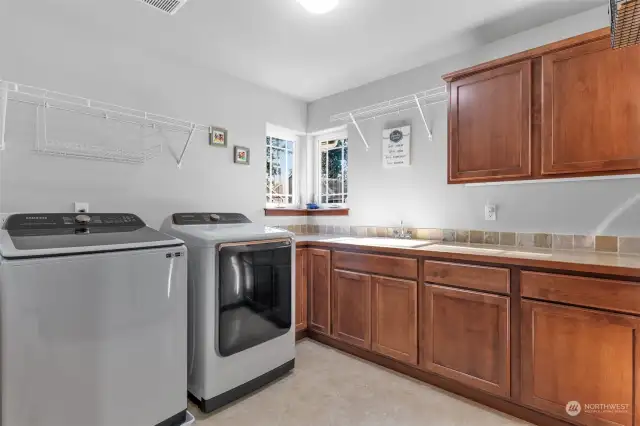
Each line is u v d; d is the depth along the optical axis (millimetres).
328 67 2762
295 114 3523
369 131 3121
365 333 2463
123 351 1485
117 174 2246
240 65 2715
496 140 2064
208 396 1853
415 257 2178
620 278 1448
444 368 2039
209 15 1993
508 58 1983
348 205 3303
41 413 1269
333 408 1893
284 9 1935
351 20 2059
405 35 2244
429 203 2717
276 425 1739
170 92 2512
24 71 1880
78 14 1985
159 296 1617
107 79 2193
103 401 1426
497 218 2359
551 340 1637
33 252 1279
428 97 2701
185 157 2607
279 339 2268
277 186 3516
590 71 1729
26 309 1238
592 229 1986
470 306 1930
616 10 1248
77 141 2070
